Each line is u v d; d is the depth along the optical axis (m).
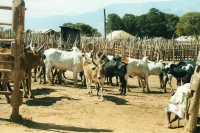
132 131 8.27
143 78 16.28
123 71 14.59
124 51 29.25
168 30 115.44
